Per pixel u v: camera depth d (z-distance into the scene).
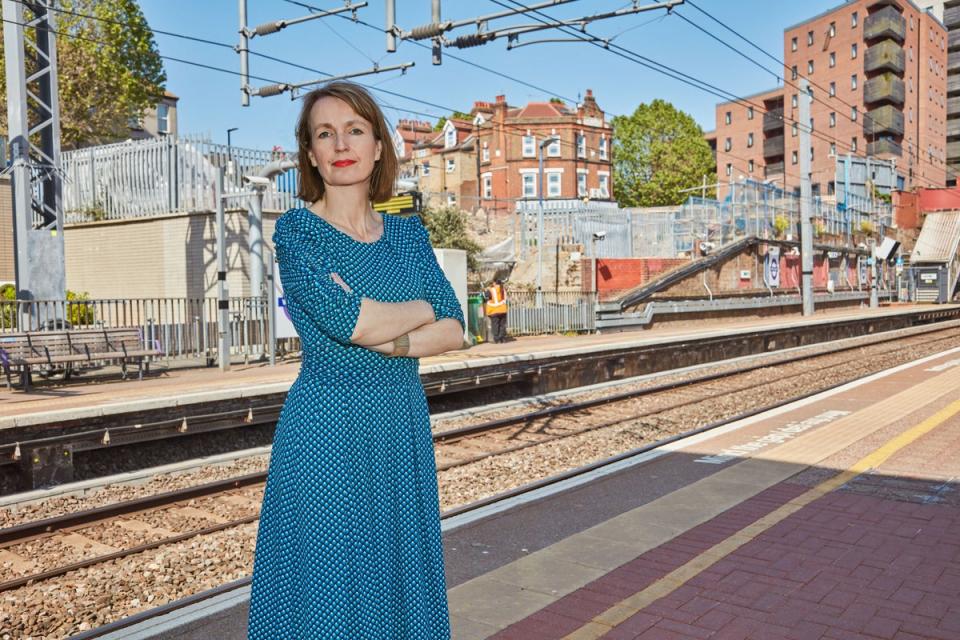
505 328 22.27
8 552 6.95
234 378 14.00
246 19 14.60
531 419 13.43
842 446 9.01
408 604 2.34
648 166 69.50
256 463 10.57
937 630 4.09
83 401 10.60
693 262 34.94
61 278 15.42
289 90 14.89
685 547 5.50
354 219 2.43
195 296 21.39
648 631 4.11
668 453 9.15
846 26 74.94
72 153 23.97
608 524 6.12
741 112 84.31
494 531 6.29
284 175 21.56
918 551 5.32
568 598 4.61
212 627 4.54
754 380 18.88
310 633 2.22
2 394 12.33
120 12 29.36
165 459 10.66
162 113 51.41
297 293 2.24
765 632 4.09
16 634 5.19
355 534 2.25
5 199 23.08
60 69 27.80
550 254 33.53
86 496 8.95
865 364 22.14
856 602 4.47
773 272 41.59
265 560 2.35
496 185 62.09
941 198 67.94
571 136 61.06
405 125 80.50
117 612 5.55
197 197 21.38
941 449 8.71
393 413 2.34
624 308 30.11
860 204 56.84
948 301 57.06
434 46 13.64
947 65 85.69
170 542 7.05
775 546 5.46
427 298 2.44
